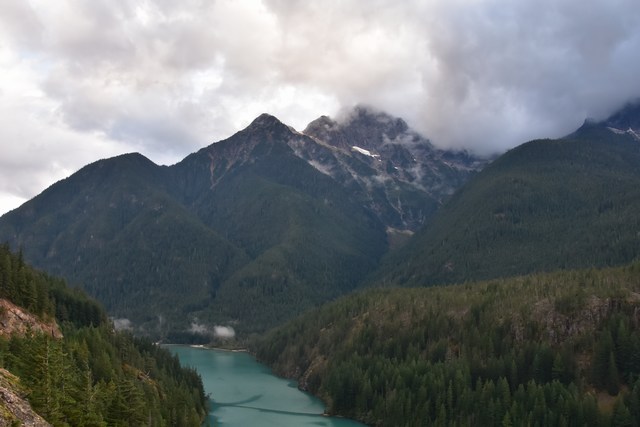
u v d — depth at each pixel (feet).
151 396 472.03
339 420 621.31
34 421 221.46
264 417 624.18
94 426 310.24
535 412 511.81
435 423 538.47
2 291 506.89
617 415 492.54
